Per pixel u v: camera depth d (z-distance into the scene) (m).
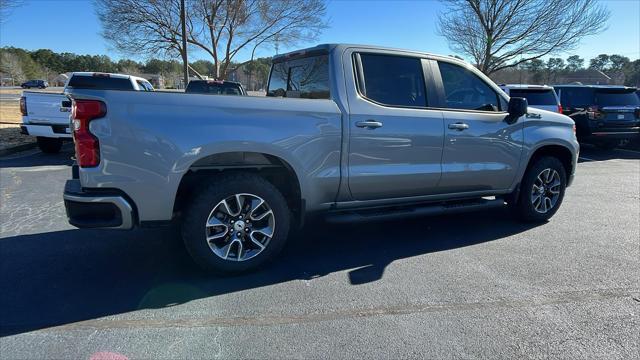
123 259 4.27
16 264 4.12
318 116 3.97
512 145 5.12
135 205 3.48
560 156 5.81
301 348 2.83
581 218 5.93
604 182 8.63
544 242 4.93
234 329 3.04
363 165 4.25
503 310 3.36
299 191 4.04
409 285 3.78
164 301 3.43
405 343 2.90
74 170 3.88
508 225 5.57
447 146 4.65
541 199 5.57
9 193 6.88
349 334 3.00
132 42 29.91
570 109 12.69
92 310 3.28
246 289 3.67
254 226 3.94
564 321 3.22
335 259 4.37
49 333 2.96
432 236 5.11
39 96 10.11
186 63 24.47
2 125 16.44
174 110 3.48
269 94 5.40
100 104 3.33
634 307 3.44
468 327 3.11
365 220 4.36
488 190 5.15
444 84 4.75
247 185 3.77
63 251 4.46
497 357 2.77
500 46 27.98
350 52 4.26
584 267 4.21
